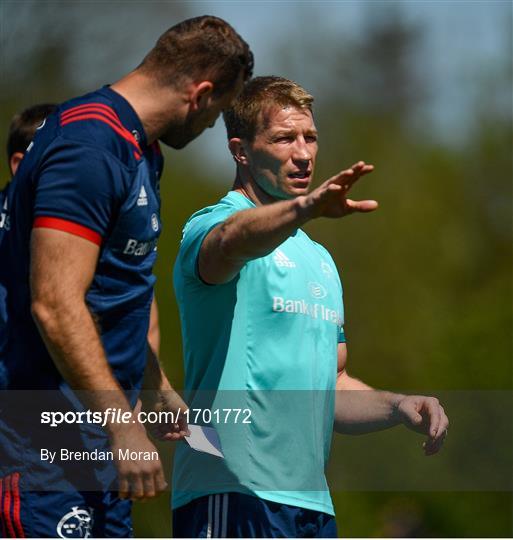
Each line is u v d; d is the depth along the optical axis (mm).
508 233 82312
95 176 11172
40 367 11695
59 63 62250
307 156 13719
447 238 80938
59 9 61906
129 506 12391
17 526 11695
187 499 13086
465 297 76062
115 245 11617
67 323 10969
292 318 13219
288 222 11422
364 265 79438
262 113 13734
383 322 76438
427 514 51625
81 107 11555
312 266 13805
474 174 85750
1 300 11773
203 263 12742
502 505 51219
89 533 11922
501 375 64938
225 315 13070
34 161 11461
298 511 13102
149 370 13250
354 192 84312
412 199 83000
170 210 69875
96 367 11070
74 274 11070
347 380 14875
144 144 11875
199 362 13250
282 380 13078
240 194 13875
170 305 61219
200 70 11938
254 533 12805
